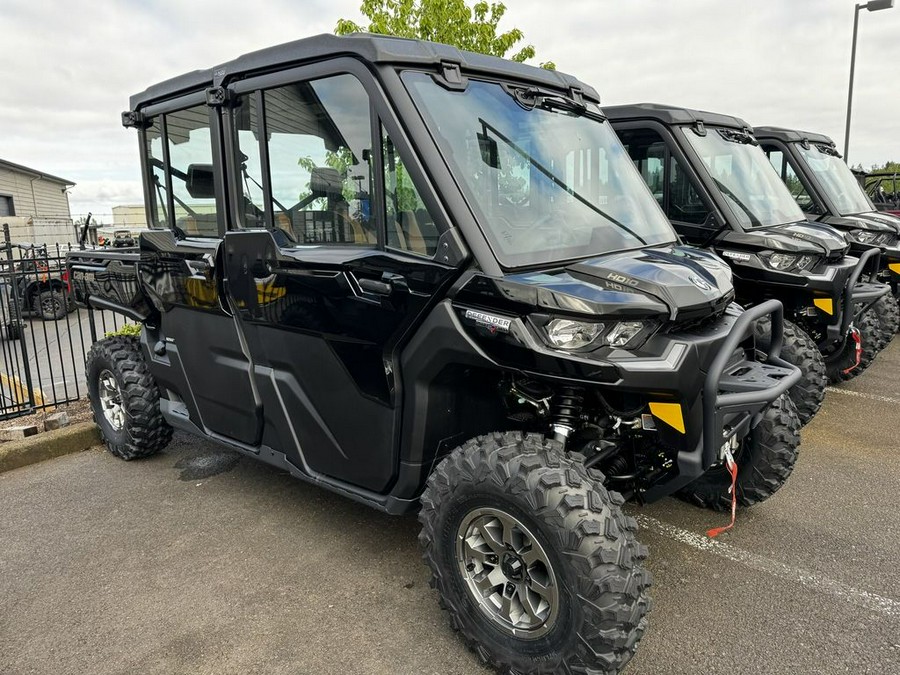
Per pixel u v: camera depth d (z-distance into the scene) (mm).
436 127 2545
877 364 6941
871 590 2967
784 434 3336
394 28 8047
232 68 3176
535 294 2266
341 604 2953
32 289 11703
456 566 2514
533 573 2320
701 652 2572
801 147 7789
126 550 3488
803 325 5367
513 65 3020
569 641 2193
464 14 7977
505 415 2902
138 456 4691
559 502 2188
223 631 2787
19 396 6812
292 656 2623
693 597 2932
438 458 2775
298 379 3152
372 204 2686
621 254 2758
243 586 3113
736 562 3213
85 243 5770
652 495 2746
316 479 3207
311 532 3631
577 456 2373
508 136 2777
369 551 3410
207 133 3441
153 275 3992
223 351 3600
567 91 3250
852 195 8109
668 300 2322
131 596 3061
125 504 4059
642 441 2816
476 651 2518
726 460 2840
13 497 4230
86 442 5113
